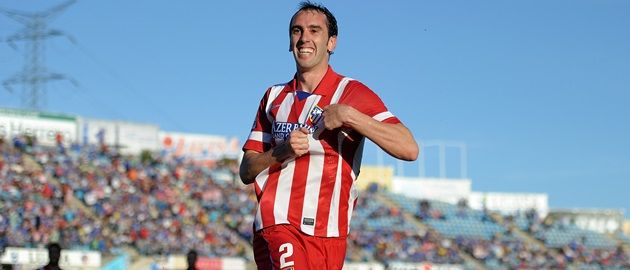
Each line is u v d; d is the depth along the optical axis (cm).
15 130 9019
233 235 7169
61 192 6806
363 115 907
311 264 948
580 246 9612
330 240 962
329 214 961
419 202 9931
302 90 981
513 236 9488
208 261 6178
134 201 7231
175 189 7931
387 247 7950
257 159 965
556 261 8994
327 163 955
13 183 6675
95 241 6119
